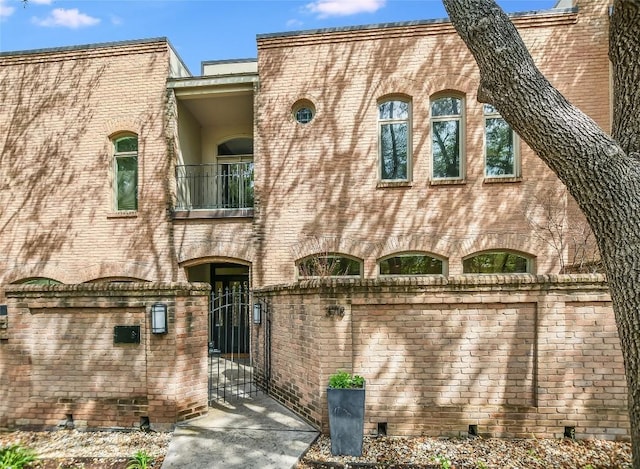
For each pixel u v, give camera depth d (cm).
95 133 986
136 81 984
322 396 478
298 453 427
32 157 995
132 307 517
